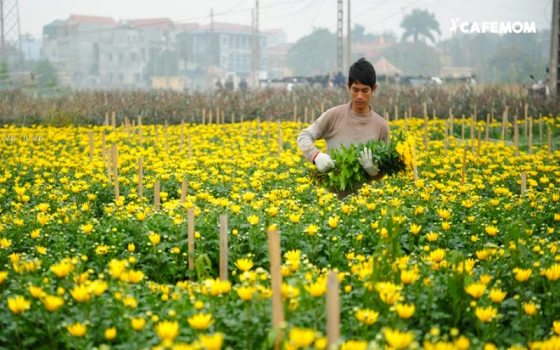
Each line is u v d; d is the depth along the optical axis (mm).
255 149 16656
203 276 6504
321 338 3984
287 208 8625
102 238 7570
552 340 4418
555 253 6609
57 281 6020
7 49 68438
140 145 18734
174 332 4227
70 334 4883
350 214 8258
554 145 20250
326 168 8867
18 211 9047
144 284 6094
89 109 28531
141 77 160250
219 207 8523
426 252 7047
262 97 30953
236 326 4844
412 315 5133
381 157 8867
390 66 127500
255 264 7316
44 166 13812
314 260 7328
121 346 4648
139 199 10156
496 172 13086
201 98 31094
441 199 9508
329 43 152250
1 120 27516
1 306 5195
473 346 4688
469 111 28484
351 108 9352
